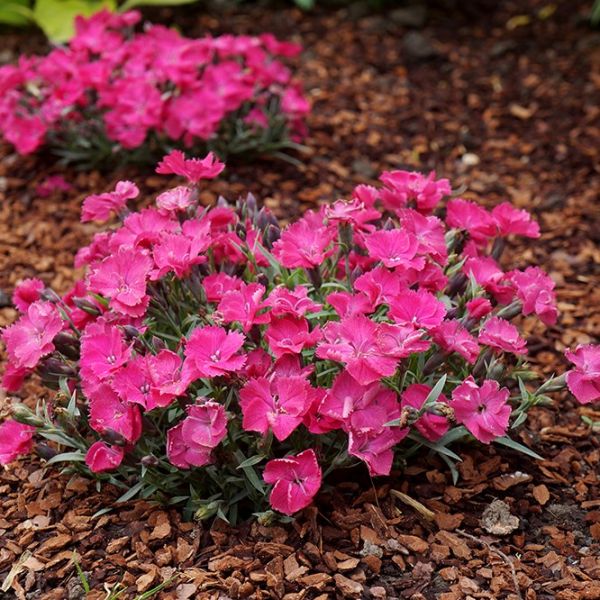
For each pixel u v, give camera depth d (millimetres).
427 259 999
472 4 1812
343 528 976
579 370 979
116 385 937
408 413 936
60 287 1227
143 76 1322
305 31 1741
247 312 938
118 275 970
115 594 940
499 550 972
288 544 965
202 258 977
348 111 1499
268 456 950
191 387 973
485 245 1114
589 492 1022
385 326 931
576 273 1255
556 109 1510
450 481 1011
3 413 981
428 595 941
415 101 1537
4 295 1211
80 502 1005
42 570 967
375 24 1758
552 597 944
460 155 1426
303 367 970
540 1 1828
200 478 982
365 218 1014
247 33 1727
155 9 1780
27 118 1354
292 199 1331
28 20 1713
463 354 950
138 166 1366
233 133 1373
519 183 1380
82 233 1291
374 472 938
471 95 1554
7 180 1358
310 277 996
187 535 975
